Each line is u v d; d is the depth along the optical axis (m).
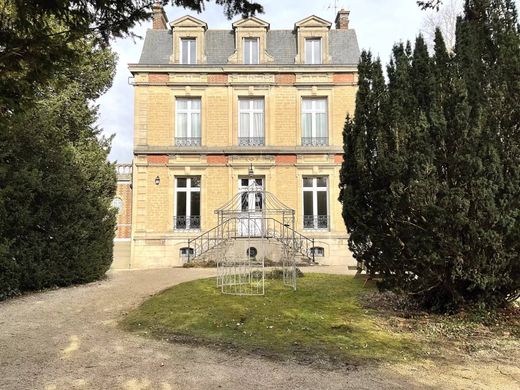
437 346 6.51
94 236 13.46
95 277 13.27
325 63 20.88
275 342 6.75
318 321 7.77
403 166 6.98
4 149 10.86
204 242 19.81
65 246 12.43
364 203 7.82
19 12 4.32
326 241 20.02
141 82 20.41
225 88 20.66
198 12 5.22
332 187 20.34
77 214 12.78
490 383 5.15
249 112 20.91
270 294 9.85
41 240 11.84
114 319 8.50
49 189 11.80
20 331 7.59
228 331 7.33
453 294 7.73
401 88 7.57
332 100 20.66
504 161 6.83
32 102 4.92
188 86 20.52
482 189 6.64
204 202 20.14
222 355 6.21
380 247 7.66
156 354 6.26
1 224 10.70
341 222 20.16
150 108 20.38
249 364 5.82
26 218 11.19
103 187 14.93
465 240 6.93
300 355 6.17
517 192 6.69
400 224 7.25
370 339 6.82
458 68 7.39
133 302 10.00
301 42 21.16
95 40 5.00
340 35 21.80
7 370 5.58
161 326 7.74
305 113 20.95
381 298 9.26
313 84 20.66
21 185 11.04
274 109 20.58
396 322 7.68
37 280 11.57
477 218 6.75
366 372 5.51
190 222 20.20
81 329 7.74
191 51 21.14
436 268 7.36
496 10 7.75
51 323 8.20
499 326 7.31
